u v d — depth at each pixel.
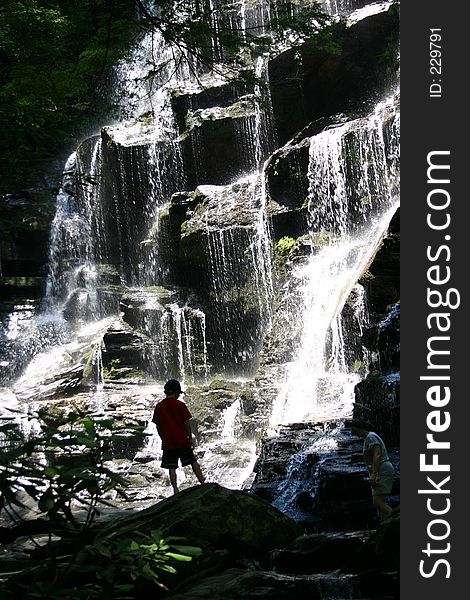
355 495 11.12
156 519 8.12
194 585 7.47
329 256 23.03
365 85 26.39
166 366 25.70
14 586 6.34
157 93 32.38
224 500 8.52
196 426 20.95
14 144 8.29
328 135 24.48
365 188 23.42
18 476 3.58
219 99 30.36
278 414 19.09
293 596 7.21
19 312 29.66
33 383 24.62
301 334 21.23
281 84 27.02
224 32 12.99
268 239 25.06
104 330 27.47
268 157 28.31
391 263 18.30
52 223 31.67
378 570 7.36
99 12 12.72
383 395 14.11
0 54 17.69
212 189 27.42
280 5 13.75
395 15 25.38
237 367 25.28
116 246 31.19
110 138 30.61
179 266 27.80
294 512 12.30
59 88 13.28
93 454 3.82
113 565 3.83
